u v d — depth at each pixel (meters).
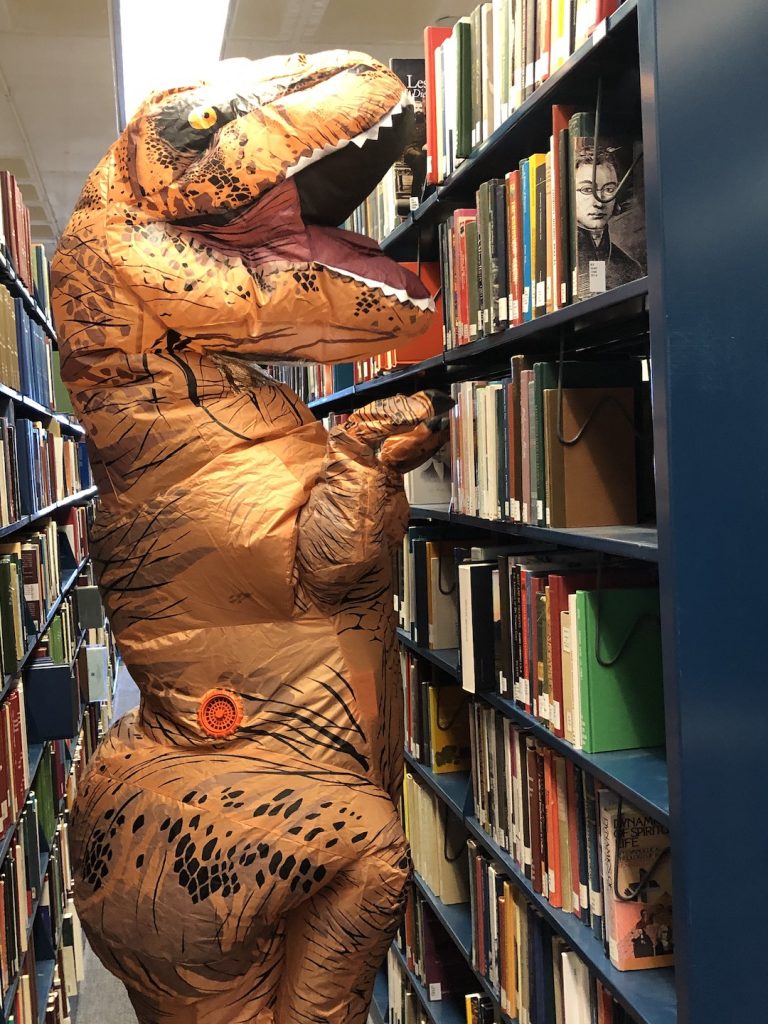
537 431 1.57
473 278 1.85
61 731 2.94
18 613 2.58
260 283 1.42
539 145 1.71
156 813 1.34
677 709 1.17
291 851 1.28
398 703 1.54
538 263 1.54
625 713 1.47
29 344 3.50
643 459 1.64
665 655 1.20
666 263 1.16
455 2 3.64
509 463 1.71
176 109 1.39
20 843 2.48
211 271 1.39
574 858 1.60
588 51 1.31
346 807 1.33
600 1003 1.53
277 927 1.35
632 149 1.41
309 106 1.39
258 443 1.42
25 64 4.32
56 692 2.93
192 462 1.39
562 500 1.53
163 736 1.45
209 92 1.41
